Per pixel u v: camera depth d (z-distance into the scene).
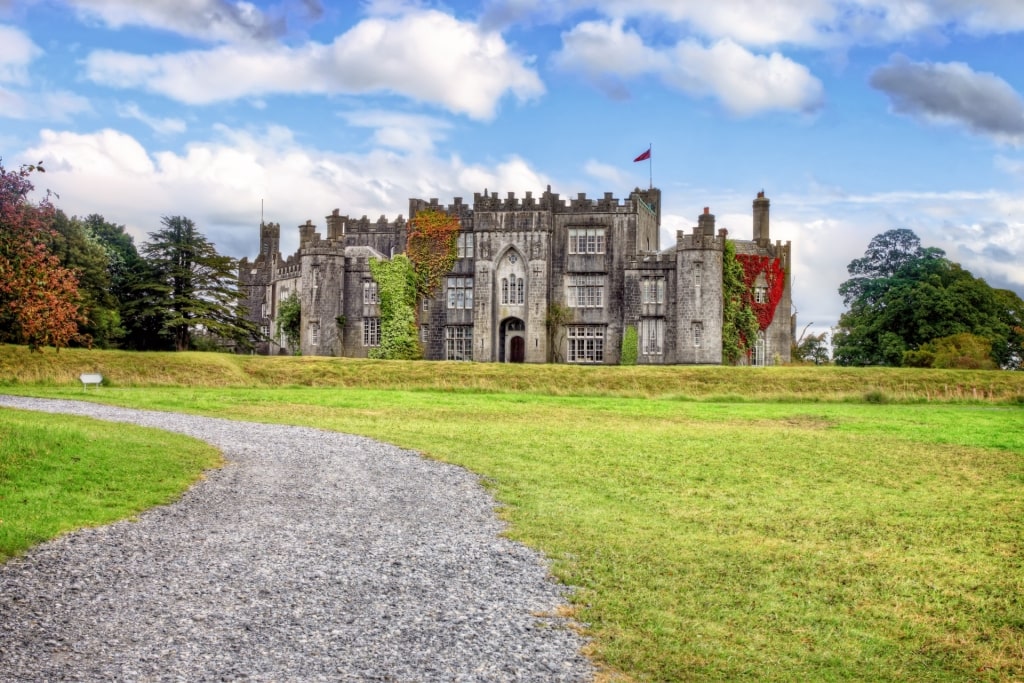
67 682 10.48
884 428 37.19
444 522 18.55
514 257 75.88
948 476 25.61
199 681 10.66
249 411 38.50
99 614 12.66
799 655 12.36
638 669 11.64
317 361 59.44
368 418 37.12
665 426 36.69
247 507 19.08
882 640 12.98
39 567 14.34
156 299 76.88
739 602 14.30
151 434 27.42
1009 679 11.86
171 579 14.22
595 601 14.01
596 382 55.03
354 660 11.47
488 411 41.47
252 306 93.50
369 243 83.62
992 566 16.45
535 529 18.19
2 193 30.92
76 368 51.00
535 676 11.26
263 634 12.20
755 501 21.66
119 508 18.08
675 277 73.50
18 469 19.89
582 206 75.50
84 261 70.62
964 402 50.91
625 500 21.38
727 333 74.56
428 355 77.75
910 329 82.31
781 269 80.25
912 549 17.53
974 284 81.31
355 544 16.61
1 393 42.03
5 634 11.78
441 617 13.10
